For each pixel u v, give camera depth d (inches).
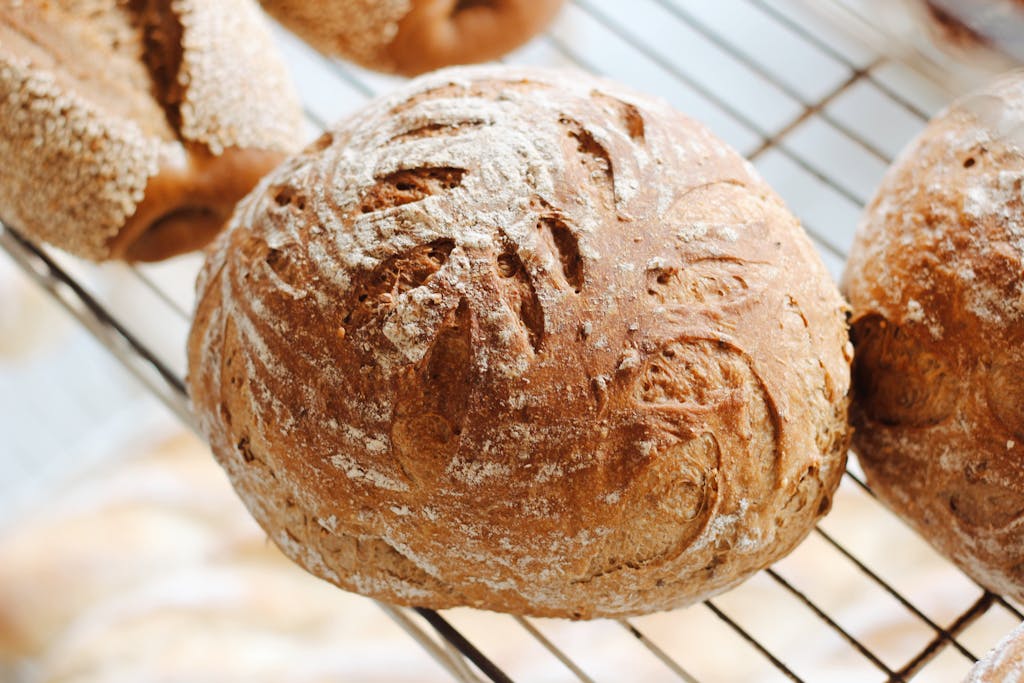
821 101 31.3
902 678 26.5
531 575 24.4
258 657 36.8
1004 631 32.3
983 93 25.5
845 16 31.3
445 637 26.6
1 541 41.6
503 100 25.0
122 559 39.9
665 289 23.9
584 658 34.5
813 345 24.5
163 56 27.7
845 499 35.6
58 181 27.4
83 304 30.0
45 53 27.1
